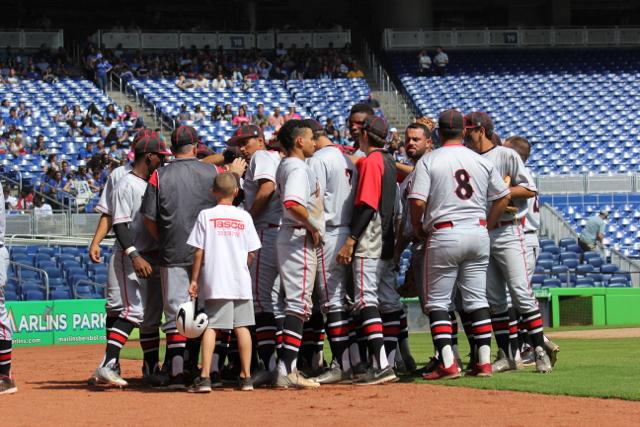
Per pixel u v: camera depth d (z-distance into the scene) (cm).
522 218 997
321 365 1007
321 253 930
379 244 927
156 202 929
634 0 5031
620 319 2362
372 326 920
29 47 4009
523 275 984
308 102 3894
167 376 960
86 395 875
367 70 4359
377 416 706
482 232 926
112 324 991
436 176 920
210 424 677
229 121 3547
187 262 926
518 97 4000
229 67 4075
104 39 4175
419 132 1023
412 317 2170
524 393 823
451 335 980
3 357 901
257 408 759
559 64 4272
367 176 908
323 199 926
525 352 1109
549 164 3588
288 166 895
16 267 2300
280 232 915
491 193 937
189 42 4281
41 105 3481
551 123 3819
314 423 675
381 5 4534
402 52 4341
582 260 2641
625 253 2953
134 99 3812
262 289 955
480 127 993
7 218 2486
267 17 5019
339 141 3428
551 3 4891
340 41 4416
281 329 970
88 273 2366
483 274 941
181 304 898
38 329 1959
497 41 4381
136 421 698
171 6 4925
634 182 3003
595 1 5019
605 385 868
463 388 868
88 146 3092
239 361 1002
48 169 2778
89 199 2659
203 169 945
